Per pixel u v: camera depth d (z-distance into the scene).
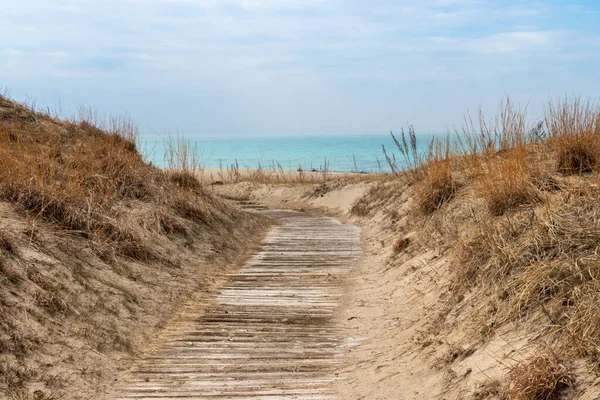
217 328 6.89
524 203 6.97
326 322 7.09
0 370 4.96
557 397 3.60
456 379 4.51
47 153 10.60
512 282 5.11
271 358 5.94
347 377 5.42
